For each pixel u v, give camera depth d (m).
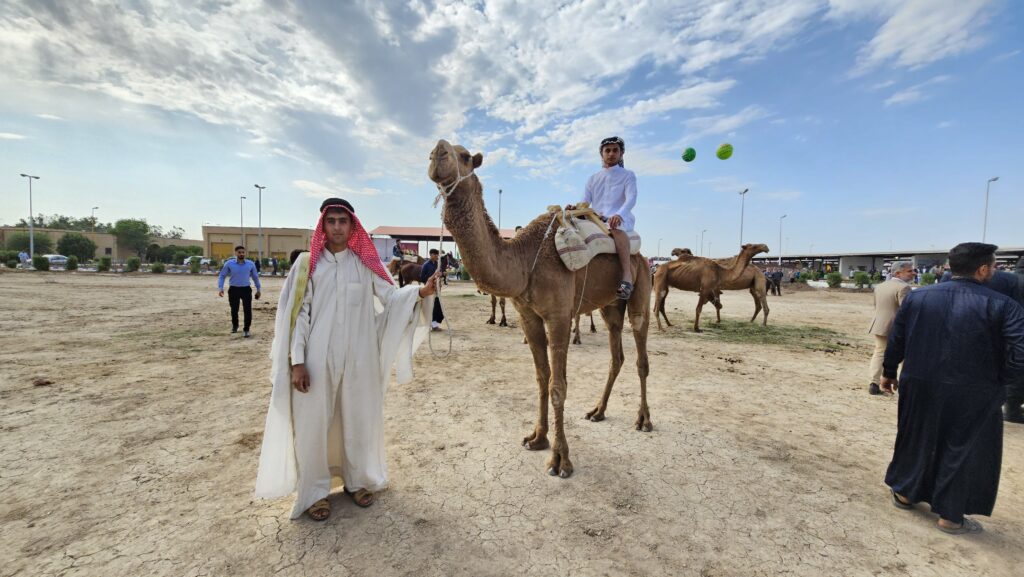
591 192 5.10
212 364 7.20
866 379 7.09
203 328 10.98
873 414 5.35
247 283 9.78
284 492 2.91
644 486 3.53
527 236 3.98
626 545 2.79
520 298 3.89
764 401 5.82
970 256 2.96
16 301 15.43
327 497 3.05
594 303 4.53
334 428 3.19
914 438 3.10
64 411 4.91
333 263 3.04
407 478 3.59
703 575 2.54
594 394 6.03
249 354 7.99
